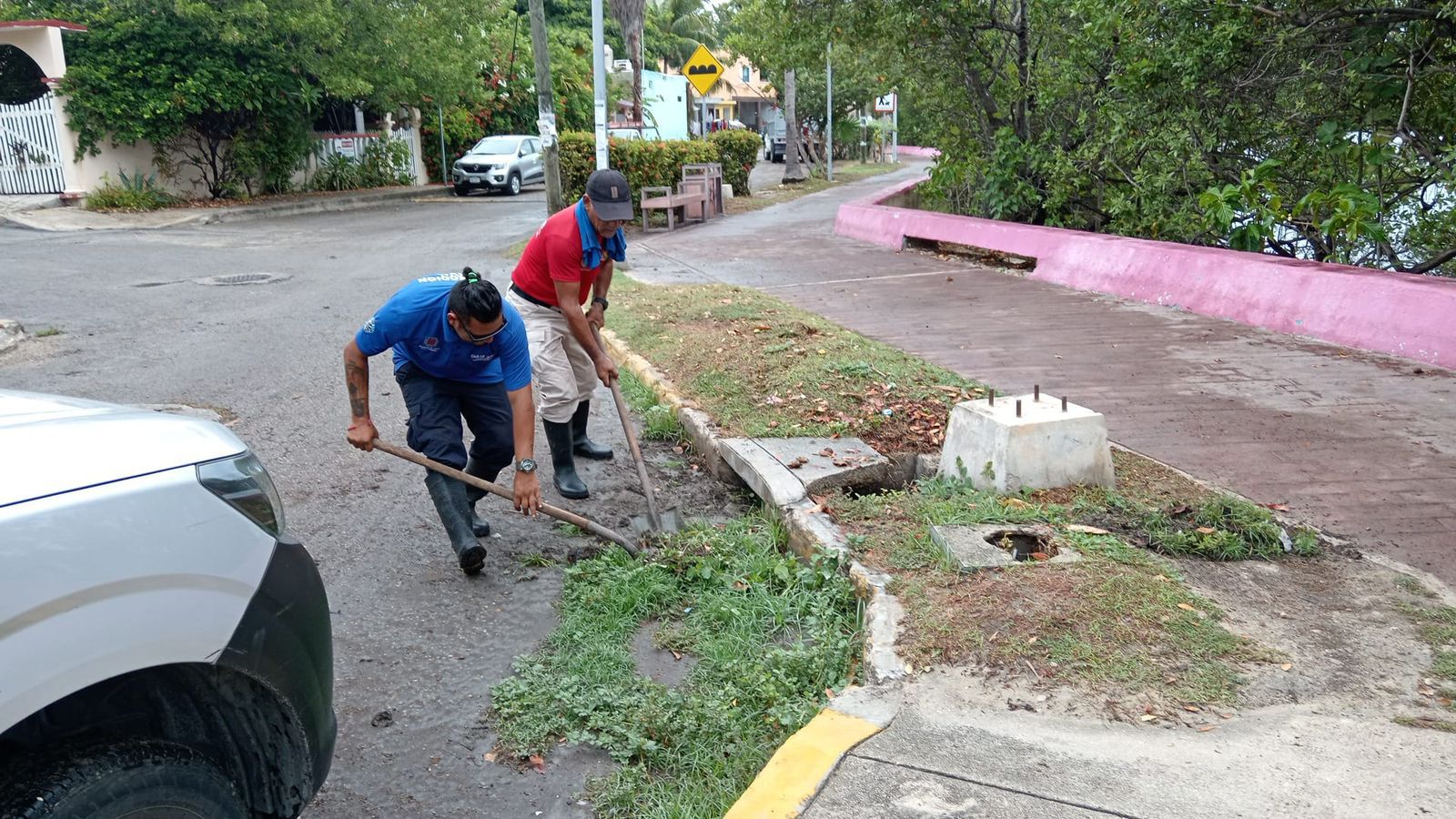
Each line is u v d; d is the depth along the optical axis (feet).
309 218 68.13
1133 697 10.17
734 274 39.93
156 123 65.72
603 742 10.79
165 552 6.53
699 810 9.57
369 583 14.48
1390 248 31.91
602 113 46.16
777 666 11.82
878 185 96.94
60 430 6.69
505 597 14.20
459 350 14.07
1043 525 13.99
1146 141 34.68
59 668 5.90
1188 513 14.55
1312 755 9.18
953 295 33.86
